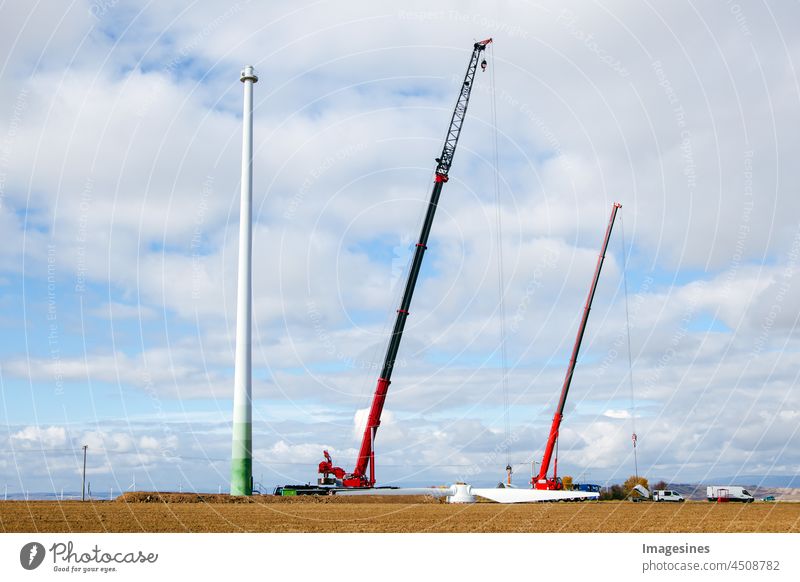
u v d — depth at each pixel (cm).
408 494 7825
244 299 5872
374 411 8350
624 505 6888
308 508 5528
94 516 4478
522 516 4953
